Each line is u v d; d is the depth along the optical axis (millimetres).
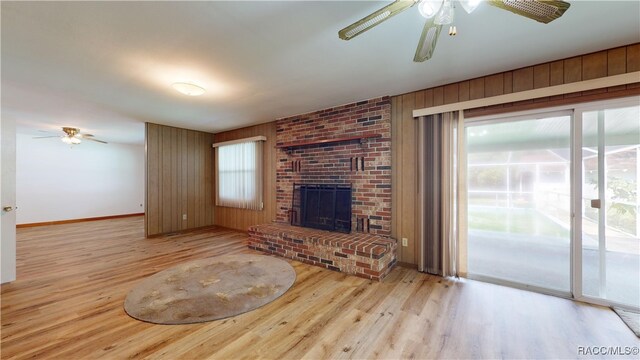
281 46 2117
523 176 2652
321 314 2150
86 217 6918
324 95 3324
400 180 3301
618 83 2086
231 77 2729
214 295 2471
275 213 4777
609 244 2242
